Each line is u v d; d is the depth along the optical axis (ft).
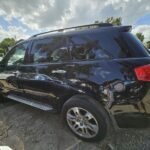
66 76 7.75
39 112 11.34
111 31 7.16
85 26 8.20
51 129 9.16
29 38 10.58
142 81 6.12
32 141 8.23
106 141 7.86
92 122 7.36
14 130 9.26
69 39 8.17
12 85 11.30
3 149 7.72
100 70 6.84
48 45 9.03
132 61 6.37
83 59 7.56
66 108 8.01
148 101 6.21
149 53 7.22
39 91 9.28
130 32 7.30
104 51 7.08
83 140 7.95
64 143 7.94
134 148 7.33
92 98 7.10
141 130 8.62
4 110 11.93
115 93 6.49
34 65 9.46
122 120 6.66
